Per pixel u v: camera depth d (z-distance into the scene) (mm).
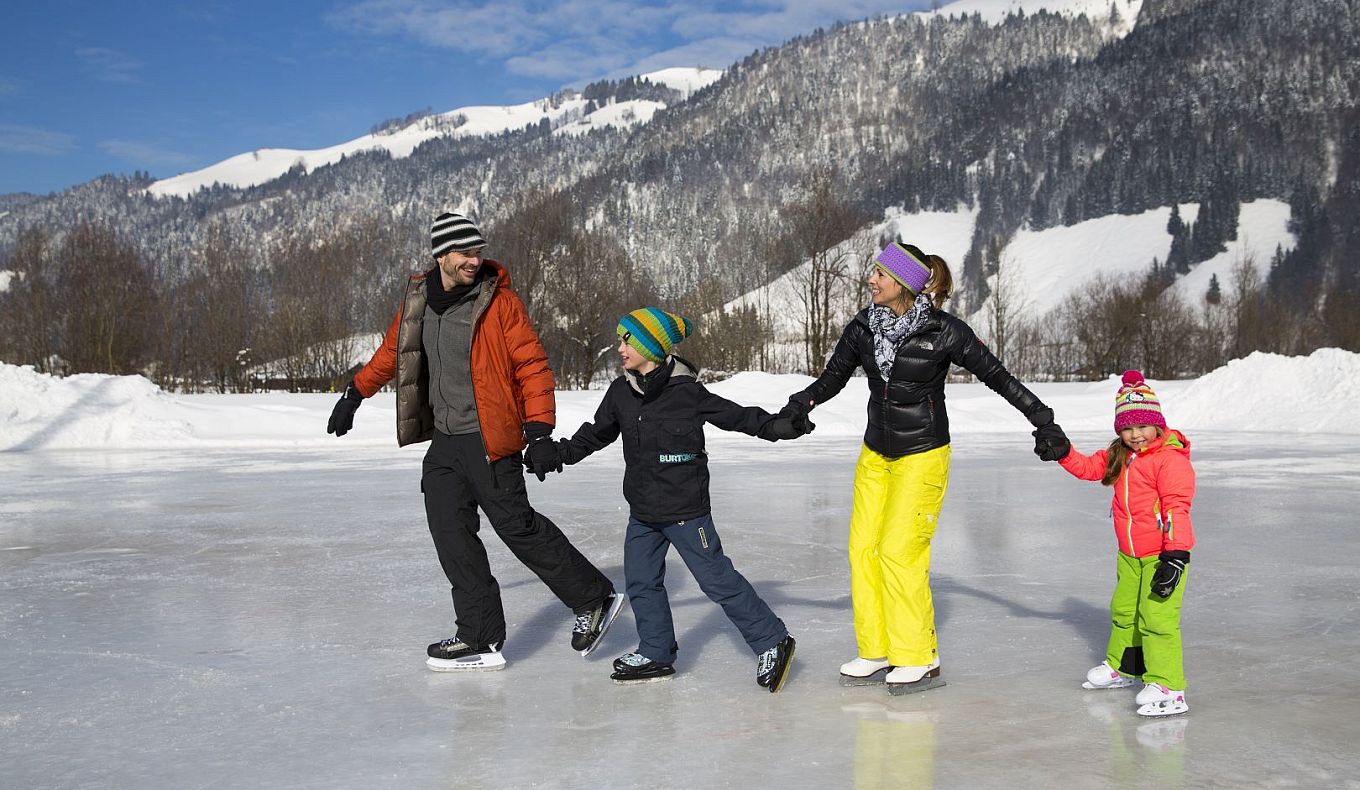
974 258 181250
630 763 3346
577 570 4570
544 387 4379
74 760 3416
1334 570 6895
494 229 49250
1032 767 3291
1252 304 71062
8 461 16281
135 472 14422
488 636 4527
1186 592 6195
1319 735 3607
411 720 3824
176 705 4039
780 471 14258
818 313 49656
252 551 7844
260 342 46062
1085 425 24188
